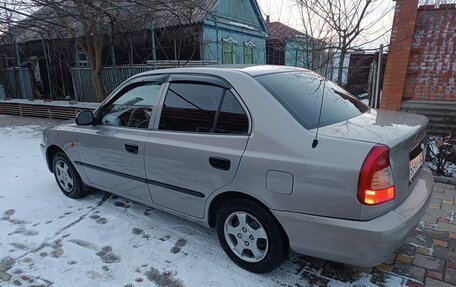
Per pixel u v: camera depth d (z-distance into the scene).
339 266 2.61
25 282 2.54
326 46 5.88
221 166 2.47
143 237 3.12
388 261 2.64
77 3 8.23
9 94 14.41
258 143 2.30
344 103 2.80
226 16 14.09
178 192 2.85
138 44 12.39
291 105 2.37
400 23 5.72
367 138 2.06
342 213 2.01
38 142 7.42
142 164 3.05
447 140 4.52
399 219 1.99
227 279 2.50
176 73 2.94
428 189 2.41
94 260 2.79
